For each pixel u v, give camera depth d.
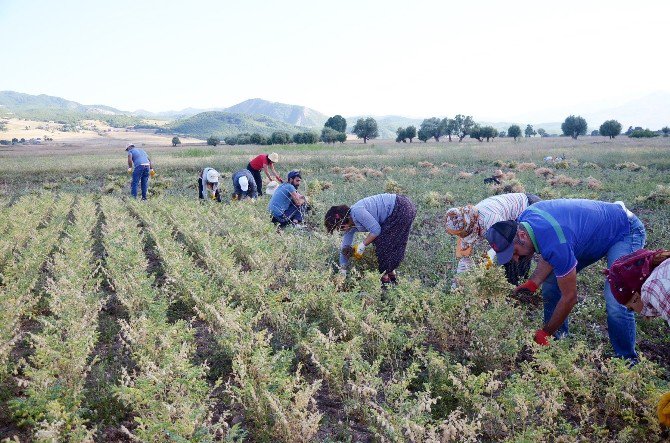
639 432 3.23
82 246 7.05
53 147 106.62
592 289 6.02
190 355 4.22
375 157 29.88
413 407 3.06
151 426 2.77
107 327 4.97
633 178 18.42
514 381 3.80
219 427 2.98
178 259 6.11
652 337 4.84
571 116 106.19
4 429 3.38
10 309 4.61
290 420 3.16
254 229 8.16
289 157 30.53
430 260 7.24
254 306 5.19
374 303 5.10
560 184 16.95
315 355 3.90
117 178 21.67
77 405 3.29
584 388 3.48
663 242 8.10
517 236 3.85
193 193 16.44
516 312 4.45
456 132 112.00
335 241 7.28
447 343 4.60
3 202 13.39
